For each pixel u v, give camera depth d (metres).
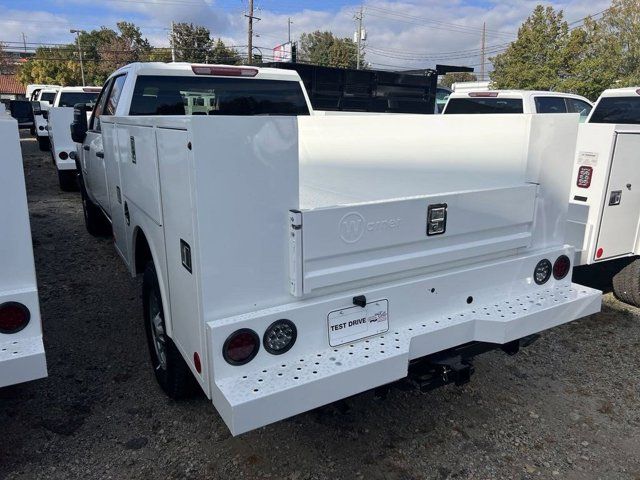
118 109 4.62
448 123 3.10
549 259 3.03
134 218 3.31
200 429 2.96
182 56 66.56
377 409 3.20
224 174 1.96
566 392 3.42
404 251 2.47
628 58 27.11
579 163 4.24
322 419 3.08
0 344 2.19
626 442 2.92
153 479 2.57
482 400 3.32
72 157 10.51
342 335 2.31
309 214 2.12
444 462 2.73
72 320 4.39
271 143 2.03
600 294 3.01
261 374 2.10
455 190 3.14
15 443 2.82
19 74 66.19
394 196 3.27
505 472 2.67
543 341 4.16
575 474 2.66
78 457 2.72
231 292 2.08
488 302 2.83
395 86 9.16
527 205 2.89
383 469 2.67
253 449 2.80
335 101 8.55
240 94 4.91
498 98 7.88
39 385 3.39
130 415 3.09
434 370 2.61
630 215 4.40
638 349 4.03
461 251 2.65
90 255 6.23
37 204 9.35
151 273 3.05
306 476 2.61
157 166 2.50
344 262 2.29
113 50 67.69
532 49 28.03
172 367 2.99
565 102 8.22
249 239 2.06
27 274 2.22
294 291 2.17
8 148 2.10
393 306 2.46
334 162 3.40
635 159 4.23
